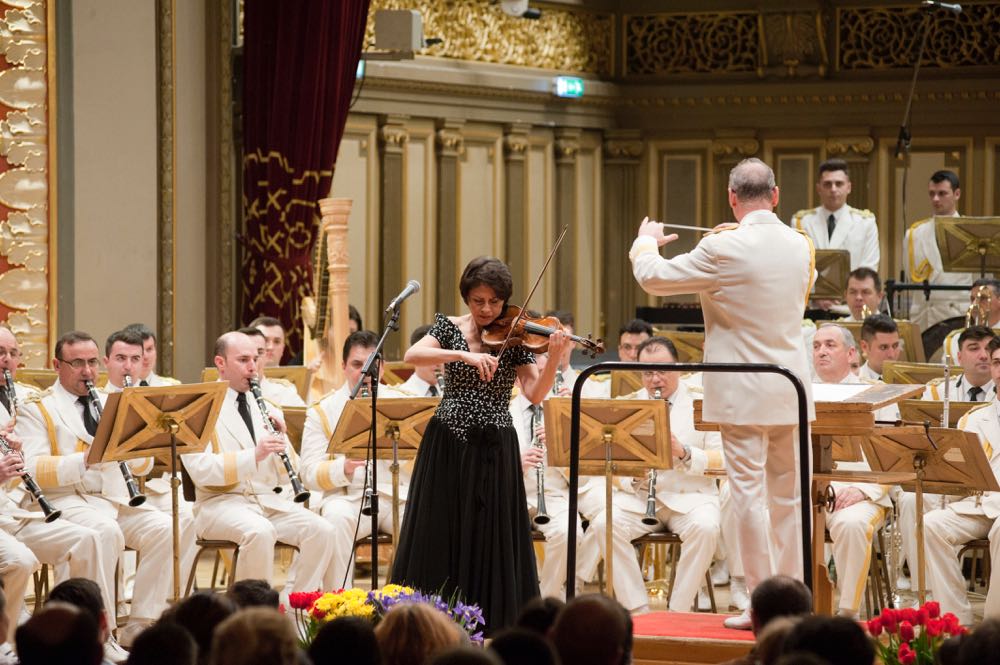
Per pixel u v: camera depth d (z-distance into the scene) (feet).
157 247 48.62
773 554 27.14
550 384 26.50
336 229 44.52
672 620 26.40
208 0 50.60
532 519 36.40
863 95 63.31
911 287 48.49
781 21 63.10
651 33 66.33
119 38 47.44
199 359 50.65
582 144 65.98
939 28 62.49
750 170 25.90
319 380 44.80
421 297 60.34
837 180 53.36
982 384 39.29
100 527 33.06
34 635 15.17
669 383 37.45
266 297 50.88
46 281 45.83
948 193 52.80
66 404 34.86
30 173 45.47
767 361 25.16
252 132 50.98
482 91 61.26
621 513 35.99
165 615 18.06
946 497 37.45
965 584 35.53
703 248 25.43
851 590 34.50
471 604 26.61
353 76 51.39
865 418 25.30
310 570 35.01
